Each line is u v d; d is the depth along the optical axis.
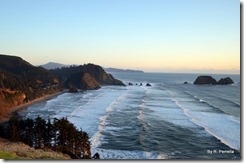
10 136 44.50
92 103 102.50
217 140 52.00
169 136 54.59
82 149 43.03
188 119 70.06
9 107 95.62
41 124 44.97
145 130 58.69
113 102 102.75
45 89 137.75
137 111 81.56
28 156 28.50
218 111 83.25
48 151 37.84
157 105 94.25
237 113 80.75
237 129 60.53
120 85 199.75
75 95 135.00
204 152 45.16
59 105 100.75
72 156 39.91
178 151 45.72
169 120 69.00
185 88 171.25
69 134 43.34
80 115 77.12
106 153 44.50
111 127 61.88
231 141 51.34
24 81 136.88
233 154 44.12
